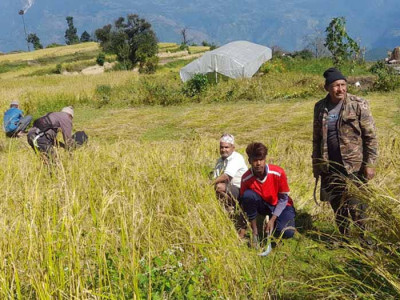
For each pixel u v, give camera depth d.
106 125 14.80
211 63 25.39
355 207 3.83
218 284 3.25
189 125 13.88
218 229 3.81
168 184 4.48
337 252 3.44
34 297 2.97
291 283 3.38
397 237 3.14
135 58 68.12
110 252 3.32
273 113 14.83
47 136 6.19
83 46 115.50
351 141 4.01
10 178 4.91
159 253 3.46
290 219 4.34
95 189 4.34
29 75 73.12
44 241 3.15
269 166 4.30
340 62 23.58
